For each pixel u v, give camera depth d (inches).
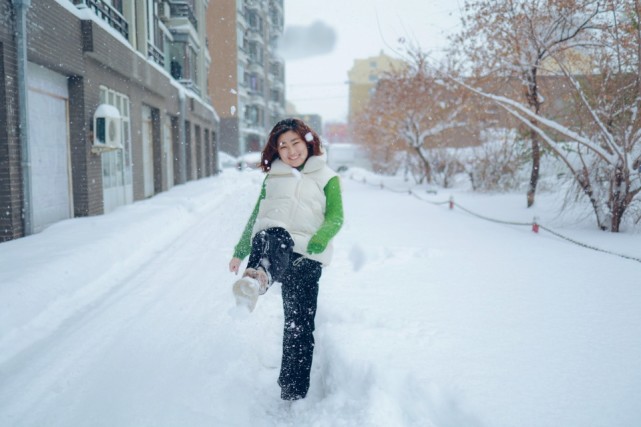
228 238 333.4
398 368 108.7
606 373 106.0
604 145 346.0
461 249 265.1
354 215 432.8
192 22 953.5
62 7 343.6
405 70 822.5
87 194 394.0
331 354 122.9
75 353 139.7
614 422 86.1
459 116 826.2
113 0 506.9
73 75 381.1
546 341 125.8
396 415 95.7
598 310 152.7
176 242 322.0
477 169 707.4
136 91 568.1
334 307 156.8
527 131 526.9
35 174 335.9
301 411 108.6
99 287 211.5
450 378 103.6
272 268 101.0
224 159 1498.5
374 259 237.9
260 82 1999.3
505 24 425.4
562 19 404.8
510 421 86.5
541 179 617.3
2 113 278.8
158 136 692.7
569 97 391.5
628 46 326.0
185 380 121.7
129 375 125.2
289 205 111.0
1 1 268.5
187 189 748.0
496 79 476.7
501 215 431.5
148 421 103.0
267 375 127.2
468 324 139.6
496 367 109.5
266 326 161.5
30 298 171.3
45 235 287.3
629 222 335.6
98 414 106.3
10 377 124.7
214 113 1248.8
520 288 181.2
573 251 259.3
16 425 102.1
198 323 164.6
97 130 394.6
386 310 153.5
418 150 892.6
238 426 102.5
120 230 304.8
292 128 112.9
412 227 355.3
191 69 949.2
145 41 582.2
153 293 201.9
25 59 289.3
